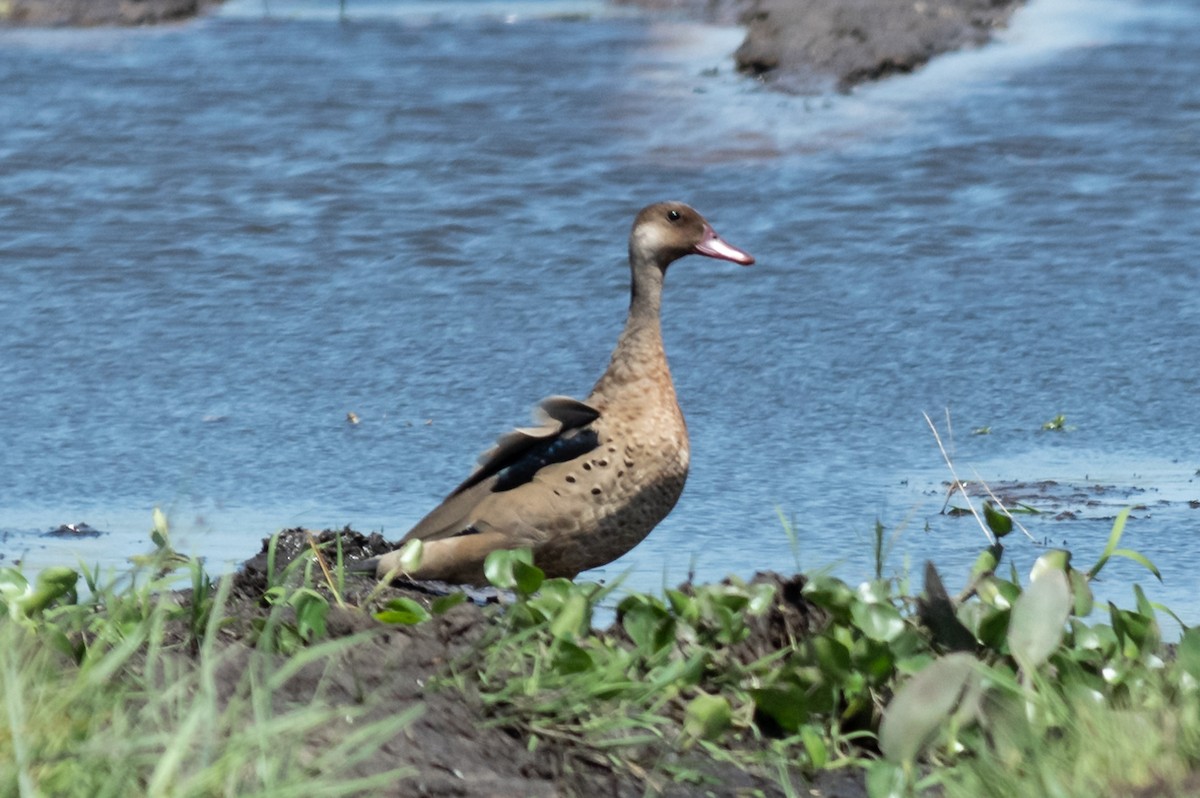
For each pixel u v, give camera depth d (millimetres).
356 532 10812
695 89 26047
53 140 24516
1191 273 19016
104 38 31469
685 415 15430
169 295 18781
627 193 21844
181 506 13320
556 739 8172
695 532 12672
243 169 23188
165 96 26891
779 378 16266
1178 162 22547
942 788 8094
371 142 24203
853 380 16188
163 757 6676
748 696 8672
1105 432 14859
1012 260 19500
